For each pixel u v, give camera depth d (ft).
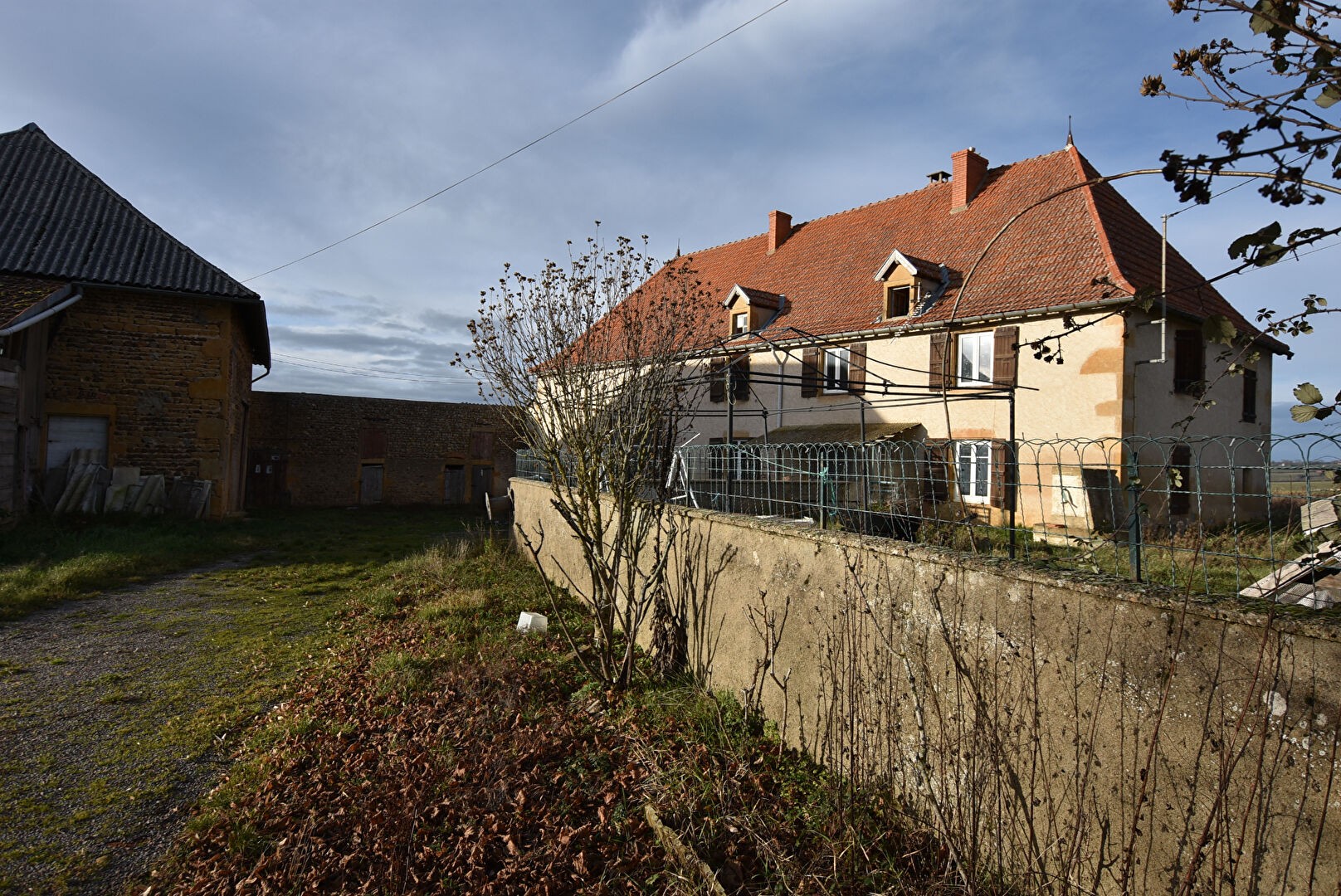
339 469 82.43
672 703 17.65
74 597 29.09
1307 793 7.27
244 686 19.58
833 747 13.89
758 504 19.01
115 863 11.95
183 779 14.60
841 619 13.98
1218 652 8.11
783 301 63.21
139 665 21.09
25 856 11.97
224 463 52.16
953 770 11.46
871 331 50.96
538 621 24.31
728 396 24.68
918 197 62.18
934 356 47.65
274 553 41.98
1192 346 44.32
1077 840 9.43
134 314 48.93
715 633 18.31
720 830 12.39
